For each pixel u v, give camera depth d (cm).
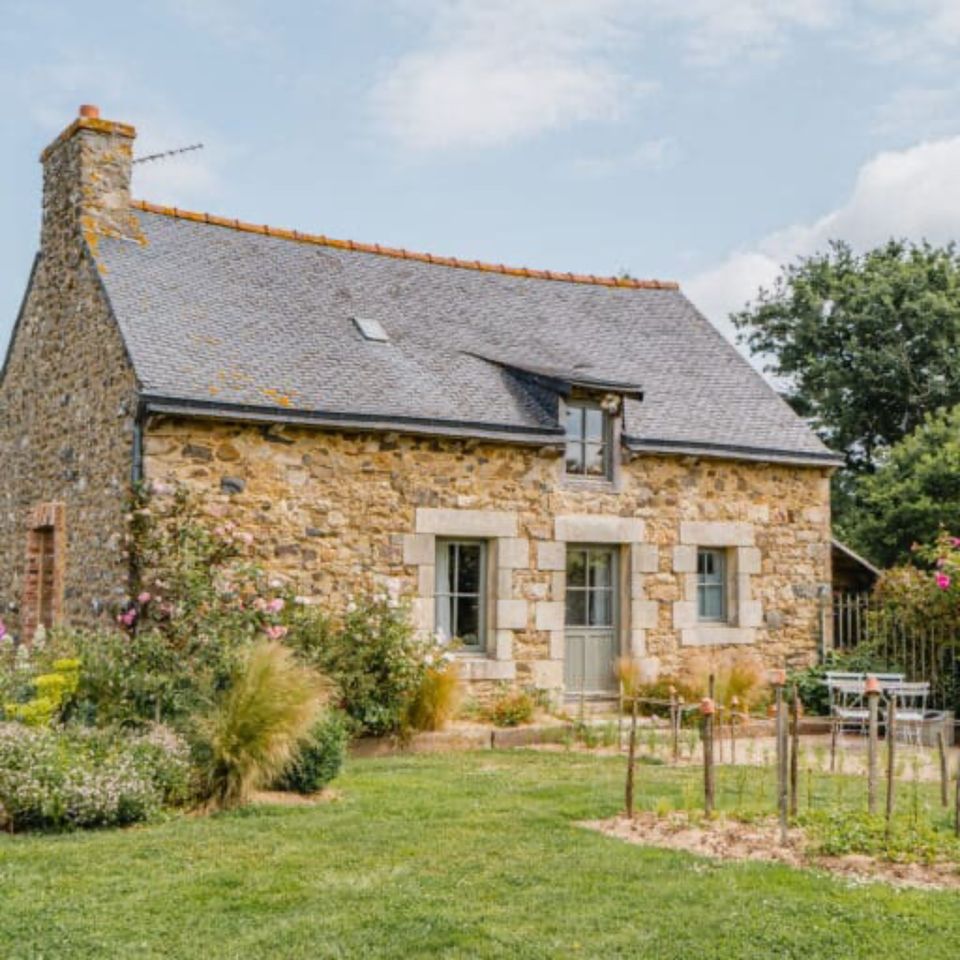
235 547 1023
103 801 677
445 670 1078
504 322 1395
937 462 1894
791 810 684
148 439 1010
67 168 1269
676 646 1277
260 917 512
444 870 583
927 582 1243
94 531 1119
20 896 538
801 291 2667
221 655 862
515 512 1193
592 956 462
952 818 699
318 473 1088
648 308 1555
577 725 1095
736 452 1295
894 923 498
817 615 1368
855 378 2531
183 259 1240
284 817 705
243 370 1084
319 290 1302
